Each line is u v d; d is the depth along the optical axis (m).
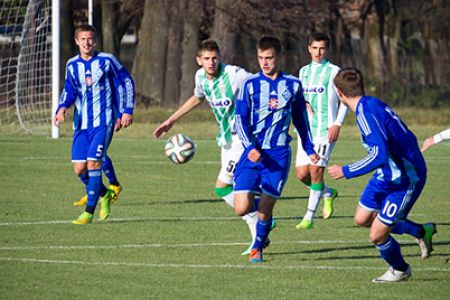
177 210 30.64
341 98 19.48
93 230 26.20
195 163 45.06
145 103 84.81
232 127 24.83
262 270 20.98
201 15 84.06
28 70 61.09
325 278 20.23
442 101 91.69
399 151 19.17
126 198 33.44
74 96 27.83
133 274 20.30
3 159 44.47
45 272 20.34
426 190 36.91
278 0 89.38
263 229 21.94
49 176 38.88
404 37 100.69
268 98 21.81
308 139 22.47
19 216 28.55
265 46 21.80
